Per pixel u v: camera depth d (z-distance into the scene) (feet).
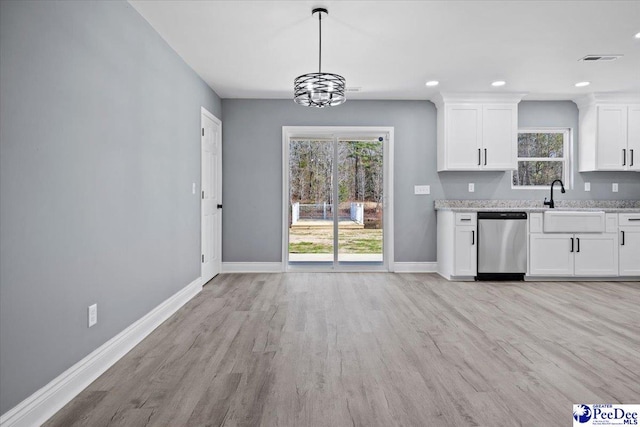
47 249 6.00
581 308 11.80
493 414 5.94
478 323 10.35
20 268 5.45
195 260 13.58
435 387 6.81
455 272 15.60
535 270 15.56
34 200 5.72
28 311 5.60
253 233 17.57
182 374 7.35
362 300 12.73
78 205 6.81
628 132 16.78
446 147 16.80
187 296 12.60
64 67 6.42
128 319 8.67
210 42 11.21
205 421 5.78
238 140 17.48
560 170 18.10
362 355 8.22
